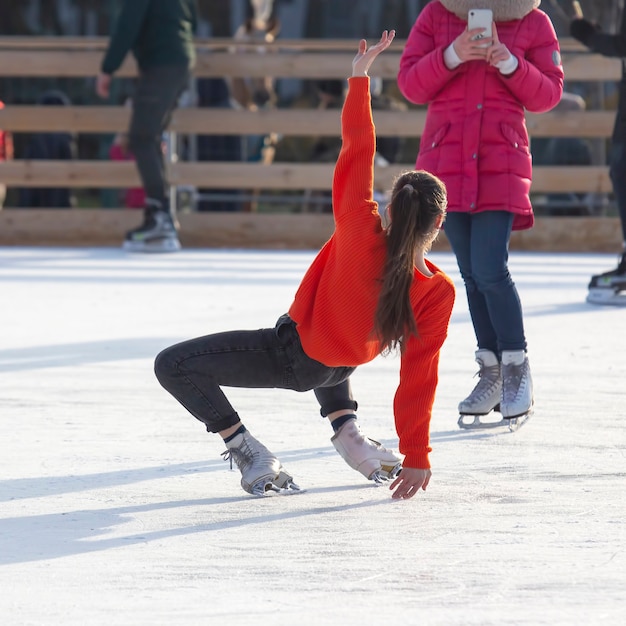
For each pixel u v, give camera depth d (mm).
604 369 14508
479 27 11641
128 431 11422
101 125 28797
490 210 11930
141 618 6734
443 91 12242
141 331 16891
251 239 28828
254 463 9320
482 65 12055
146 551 7965
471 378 14016
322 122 28359
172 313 18531
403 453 9211
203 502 9195
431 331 9117
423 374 9133
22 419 11852
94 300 19969
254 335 9430
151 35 26406
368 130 9141
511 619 6719
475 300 12242
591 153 28125
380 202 27906
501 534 8352
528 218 12375
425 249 9125
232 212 29125
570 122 27906
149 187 27359
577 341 16406
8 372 14109
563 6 18875
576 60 27812
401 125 28250
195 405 9375
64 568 7605
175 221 28891
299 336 9289
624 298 19703
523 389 11695
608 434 11430
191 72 27891
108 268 24453
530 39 12188
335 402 9898
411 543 8148
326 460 10508
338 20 36312
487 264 11883
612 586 7270
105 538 8250
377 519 8734
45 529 8453
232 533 8375
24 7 37812
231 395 13055
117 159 30141
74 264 25141
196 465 10266
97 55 28703
